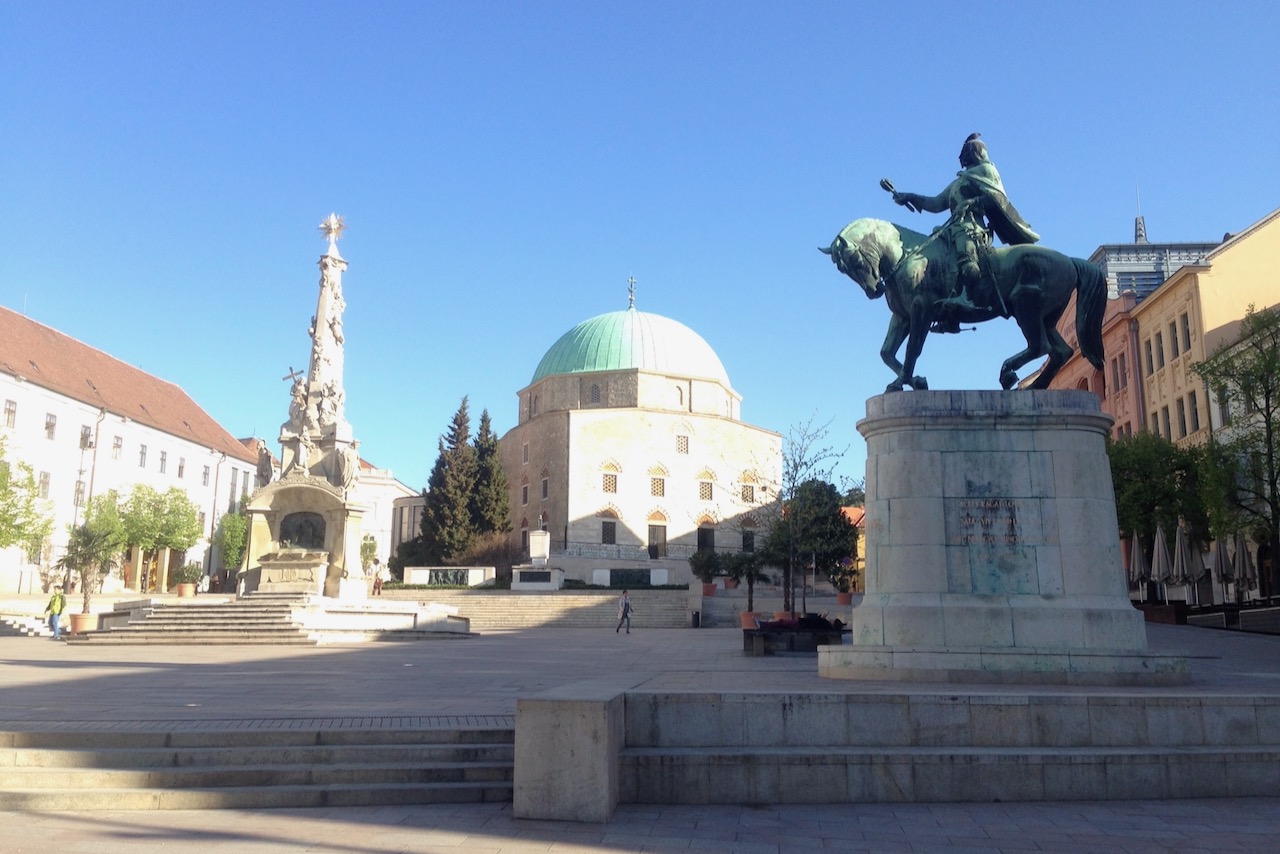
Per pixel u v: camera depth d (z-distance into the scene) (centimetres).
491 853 807
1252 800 1008
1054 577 1373
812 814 957
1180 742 1064
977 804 999
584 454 7569
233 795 968
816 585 6419
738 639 3469
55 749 1045
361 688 1578
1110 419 1422
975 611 1355
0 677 1811
